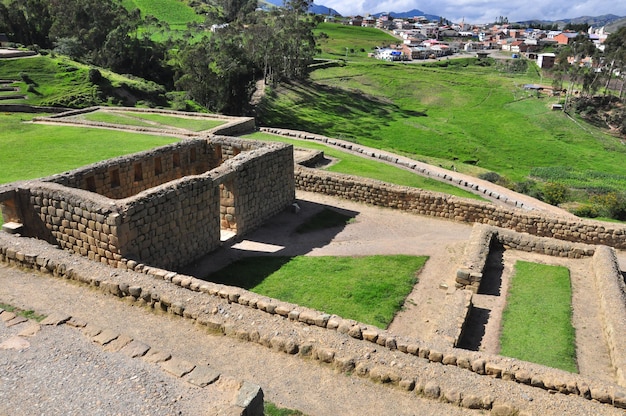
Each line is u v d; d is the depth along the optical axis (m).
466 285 16.66
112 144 32.66
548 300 16.19
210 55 78.62
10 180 23.73
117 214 14.59
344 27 192.38
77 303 12.47
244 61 82.12
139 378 8.30
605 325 14.12
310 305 15.21
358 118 82.69
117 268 13.85
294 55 98.25
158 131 38.03
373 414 9.22
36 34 90.06
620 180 56.91
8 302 12.23
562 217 23.50
